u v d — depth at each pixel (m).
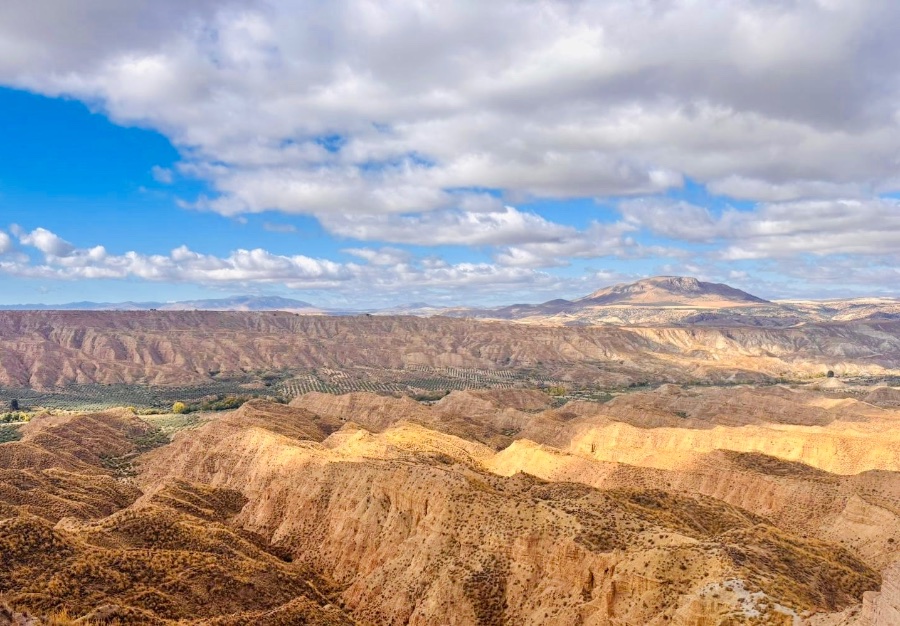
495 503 95.69
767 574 69.38
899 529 99.94
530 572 83.38
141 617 67.25
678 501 103.25
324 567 109.31
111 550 82.94
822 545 87.00
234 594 83.38
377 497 112.44
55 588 70.69
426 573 91.56
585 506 89.50
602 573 76.19
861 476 124.75
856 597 74.19
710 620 63.47
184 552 88.62
